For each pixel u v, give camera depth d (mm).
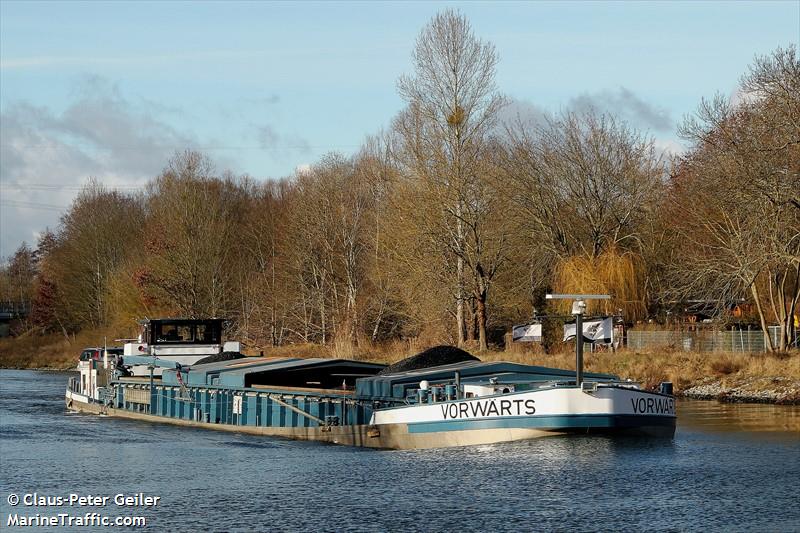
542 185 79125
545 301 75125
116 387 48531
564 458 26641
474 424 28719
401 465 27203
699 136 63656
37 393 65312
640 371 57938
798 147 58031
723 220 68812
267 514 22344
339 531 20625
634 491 23250
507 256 73438
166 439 36656
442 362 34938
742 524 20484
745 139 59562
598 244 77875
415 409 30328
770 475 25031
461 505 22344
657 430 28656
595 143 79375
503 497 22922
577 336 27922
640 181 79250
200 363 46188
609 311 70500
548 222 78625
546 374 32375
